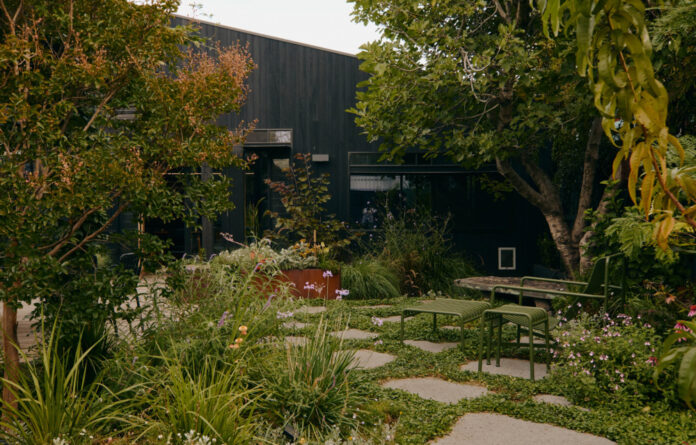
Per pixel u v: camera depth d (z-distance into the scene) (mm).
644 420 3438
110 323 4203
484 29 8727
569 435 3258
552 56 7012
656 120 887
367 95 7914
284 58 11758
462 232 11641
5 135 3309
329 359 3654
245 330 3609
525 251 11594
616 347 4012
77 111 3996
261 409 3404
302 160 11734
